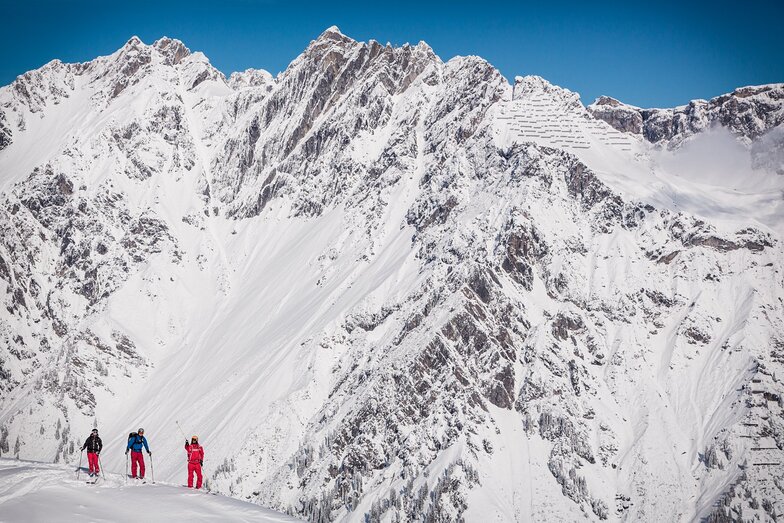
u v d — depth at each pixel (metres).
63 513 50.31
